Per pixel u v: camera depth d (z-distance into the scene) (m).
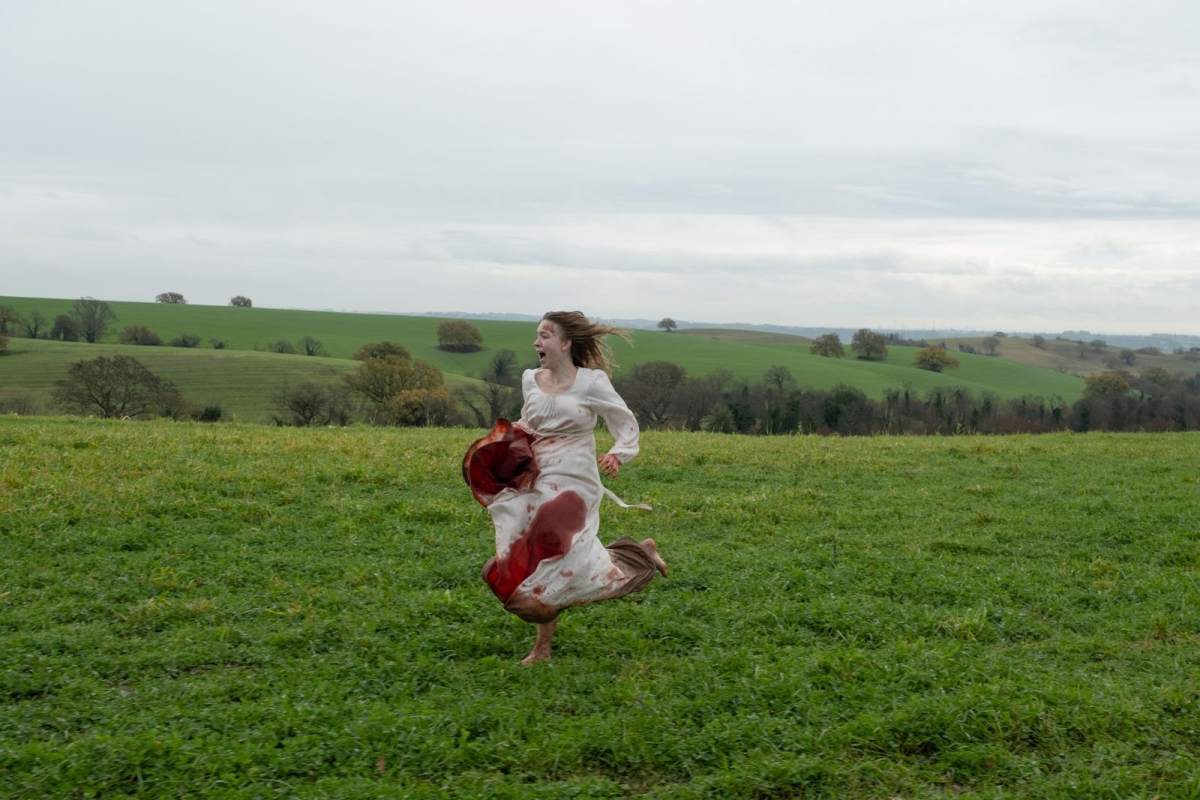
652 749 5.23
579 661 6.76
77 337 86.50
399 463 14.38
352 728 5.32
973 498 13.80
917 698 5.84
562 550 6.45
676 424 55.12
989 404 67.88
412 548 9.93
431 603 7.86
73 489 11.39
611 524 11.64
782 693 5.99
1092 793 4.86
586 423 6.66
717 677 6.32
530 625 7.53
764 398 60.94
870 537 11.16
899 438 21.53
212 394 61.53
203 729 5.34
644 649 7.04
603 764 5.20
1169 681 6.46
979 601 8.47
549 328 6.82
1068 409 69.06
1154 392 81.25
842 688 6.12
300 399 52.25
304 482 12.74
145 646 6.84
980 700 5.77
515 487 6.57
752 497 13.16
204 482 12.18
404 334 101.69
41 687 5.99
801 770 4.98
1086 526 11.83
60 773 4.72
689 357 93.00
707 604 8.16
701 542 10.79
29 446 13.95
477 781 4.84
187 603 7.80
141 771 4.80
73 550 9.34
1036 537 11.42
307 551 9.78
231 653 6.74
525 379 6.89
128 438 15.41
